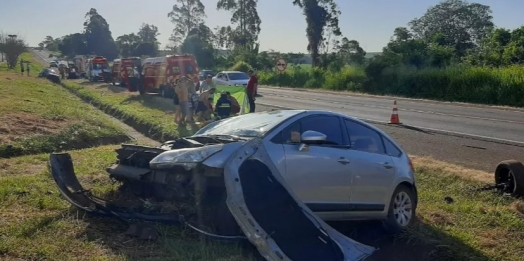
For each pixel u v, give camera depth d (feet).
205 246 18.83
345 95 119.96
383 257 22.39
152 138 55.72
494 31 159.12
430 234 23.18
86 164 34.58
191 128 55.77
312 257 18.03
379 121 66.23
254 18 272.92
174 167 19.98
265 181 19.79
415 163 36.42
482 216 25.82
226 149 19.80
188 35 295.07
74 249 18.38
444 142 48.93
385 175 23.59
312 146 21.39
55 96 104.12
